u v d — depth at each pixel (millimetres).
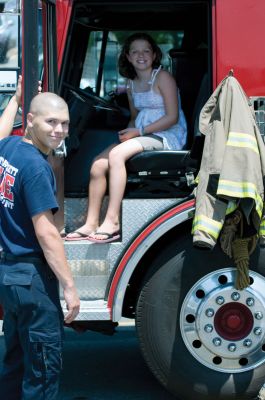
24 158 7367
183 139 9852
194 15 10312
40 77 9039
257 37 9078
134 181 9328
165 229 8789
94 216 9367
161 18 10570
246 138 8438
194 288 9031
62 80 9438
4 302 7574
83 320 8828
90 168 9828
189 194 9297
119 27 10922
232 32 9078
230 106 8578
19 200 7371
